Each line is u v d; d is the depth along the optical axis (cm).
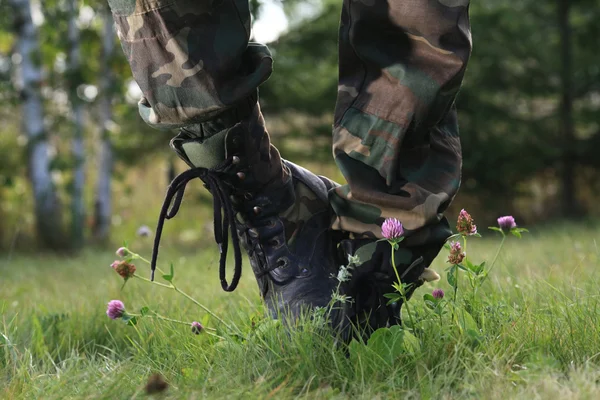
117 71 1048
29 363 205
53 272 614
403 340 181
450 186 190
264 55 192
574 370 158
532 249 545
